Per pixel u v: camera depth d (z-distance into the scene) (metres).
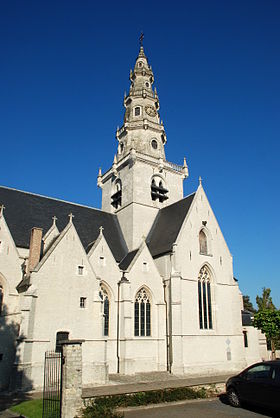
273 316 51.88
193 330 42.38
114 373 37.88
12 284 35.44
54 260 34.38
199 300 44.84
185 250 44.84
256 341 50.69
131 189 53.50
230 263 49.50
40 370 30.42
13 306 34.81
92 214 52.50
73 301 34.34
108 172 60.56
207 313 45.09
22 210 43.97
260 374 20.66
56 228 40.88
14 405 23.56
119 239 51.72
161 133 60.50
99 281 36.59
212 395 25.30
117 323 39.88
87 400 20.52
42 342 31.39
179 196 58.72
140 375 37.09
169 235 46.97
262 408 21.17
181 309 41.56
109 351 38.47
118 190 57.44
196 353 41.78
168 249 44.31
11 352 32.44
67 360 19.23
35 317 31.72
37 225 43.22
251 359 49.50
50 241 39.75
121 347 38.56
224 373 41.84
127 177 55.22
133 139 58.22
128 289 40.19
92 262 39.78
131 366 37.66
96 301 35.50
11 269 35.78
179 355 39.62
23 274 36.09
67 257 35.28
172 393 23.80
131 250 49.47
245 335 50.62
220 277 47.62
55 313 32.94
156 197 55.50
